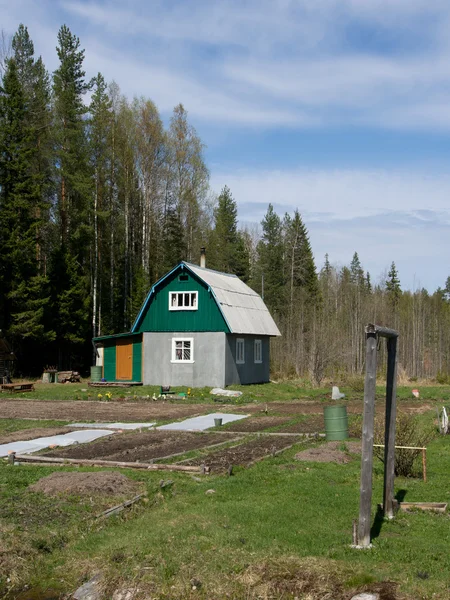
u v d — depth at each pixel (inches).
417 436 525.7
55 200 1769.2
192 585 286.8
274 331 1530.5
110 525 364.8
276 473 484.7
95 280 1738.4
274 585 282.5
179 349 1334.9
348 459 553.3
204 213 2103.8
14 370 1565.0
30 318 1478.8
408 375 2434.8
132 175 1838.1
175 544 323.9
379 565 299.0
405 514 381.7
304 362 1968.5
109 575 295.4
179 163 1955.0
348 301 2652.6
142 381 1358.3
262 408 991.6
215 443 630.5
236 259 2721.5
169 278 1344.7
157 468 498.3
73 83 1792.6
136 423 781.3
